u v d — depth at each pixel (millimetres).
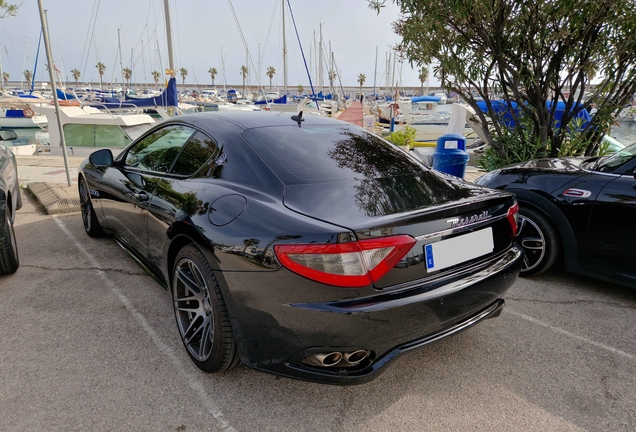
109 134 13617
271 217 2160
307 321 1995
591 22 5164
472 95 6434
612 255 3396
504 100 6438
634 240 3264
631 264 3305
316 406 2299
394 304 1979
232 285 2188
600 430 2166
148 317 3139
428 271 2127
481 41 5625
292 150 2736
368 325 1964
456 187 2682
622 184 3357
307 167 2590
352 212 2145
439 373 2596
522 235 3938
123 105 20625
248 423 2164
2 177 3912
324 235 1947
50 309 3215
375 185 2486
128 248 3760
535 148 6039
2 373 2471
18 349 2705
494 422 2205
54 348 2729
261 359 2193
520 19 5324
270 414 2230
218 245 2244
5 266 3648
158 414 2201
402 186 2523
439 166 6434
